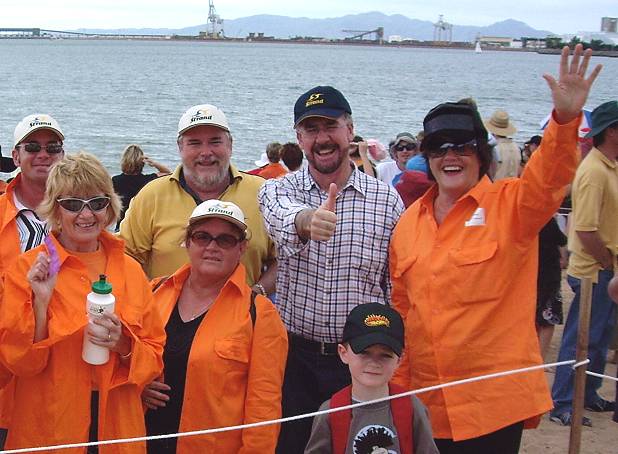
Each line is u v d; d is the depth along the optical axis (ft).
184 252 15.75
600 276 20.16
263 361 12.76
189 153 15.92
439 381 12.47
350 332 11.48
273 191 14.67
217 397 12.54
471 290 12.23
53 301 11.74
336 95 14.06
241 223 13.03
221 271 13.07
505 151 34.01
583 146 27.17
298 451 14.39
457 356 12.30
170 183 16.26
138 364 11.87
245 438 12.53
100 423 11.80
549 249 20.59
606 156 19.45
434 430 12.60
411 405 11.35
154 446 13.00
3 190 19.81
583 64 11.32
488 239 12.28
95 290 11.54
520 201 11.96
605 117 19.15
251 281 16.25
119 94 175.32
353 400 11.54
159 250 15.93
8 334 11.30
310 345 14.37
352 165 14.66
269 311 13.05
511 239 12.21
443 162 12.61
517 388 12.15
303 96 14.17
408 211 13.58
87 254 12.39
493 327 12.27
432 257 12.72
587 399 21.22
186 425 12.60
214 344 12.64
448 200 12.96
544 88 268.82
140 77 267.18
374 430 11.21
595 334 20.52
